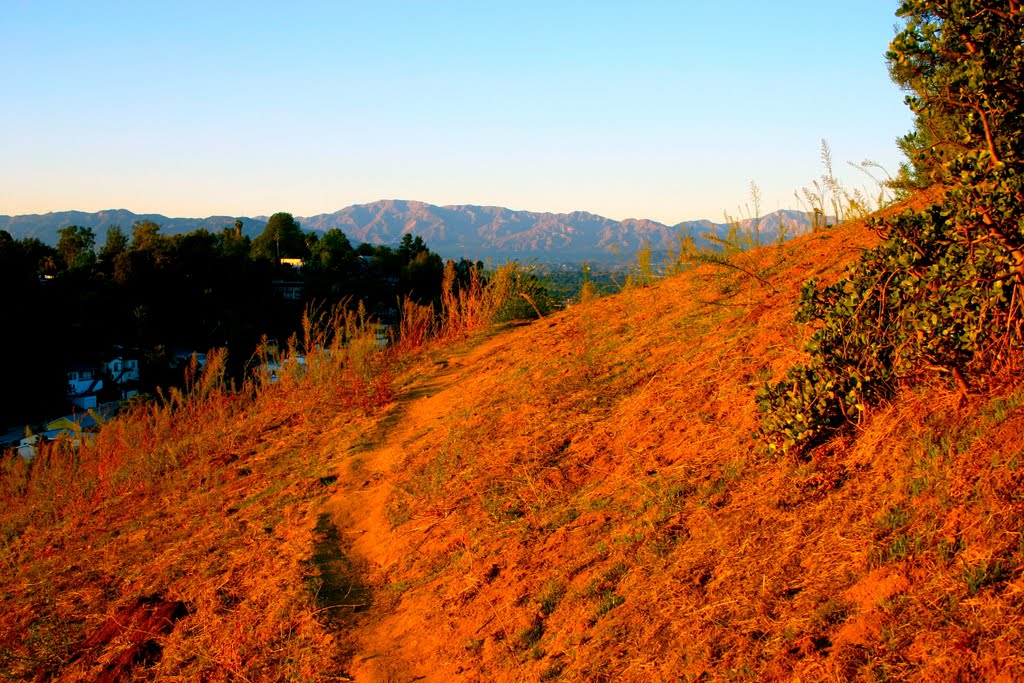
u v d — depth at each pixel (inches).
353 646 215.9
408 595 234.1
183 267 2876.5
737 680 135.9
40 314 2162.9
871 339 205.0
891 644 125.3
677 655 151.0
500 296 589.9
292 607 242.1
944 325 181.0
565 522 231.1
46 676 242.8
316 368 539.5
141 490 419.8
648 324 390.0
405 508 288.8
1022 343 178.9
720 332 324.2
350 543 286.0
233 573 280.2
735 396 256.1
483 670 181.9
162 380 2004.2
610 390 317.4
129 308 2534.5
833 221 423.5
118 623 261.6
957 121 206.2
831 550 157.9
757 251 417.1
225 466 421.4
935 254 198.5
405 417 415.8
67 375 2006.6
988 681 111.3
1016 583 124.6
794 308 304.7
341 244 4232.3
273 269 3415.4
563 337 444.5
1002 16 182.7
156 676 227.9
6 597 310.3
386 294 2394.2
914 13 196.5
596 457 264.7
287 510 325.1
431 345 573.6
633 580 185.9
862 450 188.2
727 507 196.2
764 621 147.9
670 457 239.9
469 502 270.2
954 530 144.4
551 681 164.6
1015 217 171.5
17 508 461.4
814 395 201.3
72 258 3693.4
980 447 160.9
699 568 176.2
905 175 321.4
